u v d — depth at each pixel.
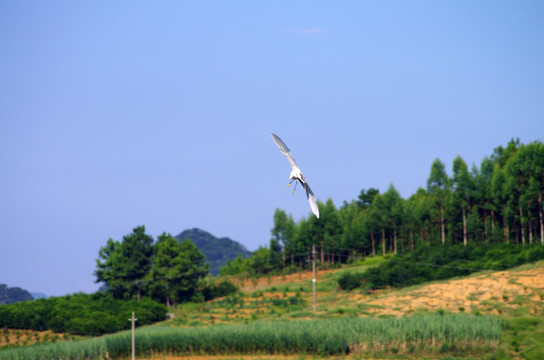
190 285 177.00
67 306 155.62
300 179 35.59
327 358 100.69
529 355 94.50
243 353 107.69
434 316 108.06
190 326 139.50
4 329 145.25
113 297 180.00
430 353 99.62
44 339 138.62
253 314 148.88
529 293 119.56
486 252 168.75
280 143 36.03
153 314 154.38
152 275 177.88
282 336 105.00
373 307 130.62
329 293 166.00
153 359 109.06
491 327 99.62
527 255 154.25
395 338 100.94
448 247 179.38
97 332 143.62
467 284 132.00
